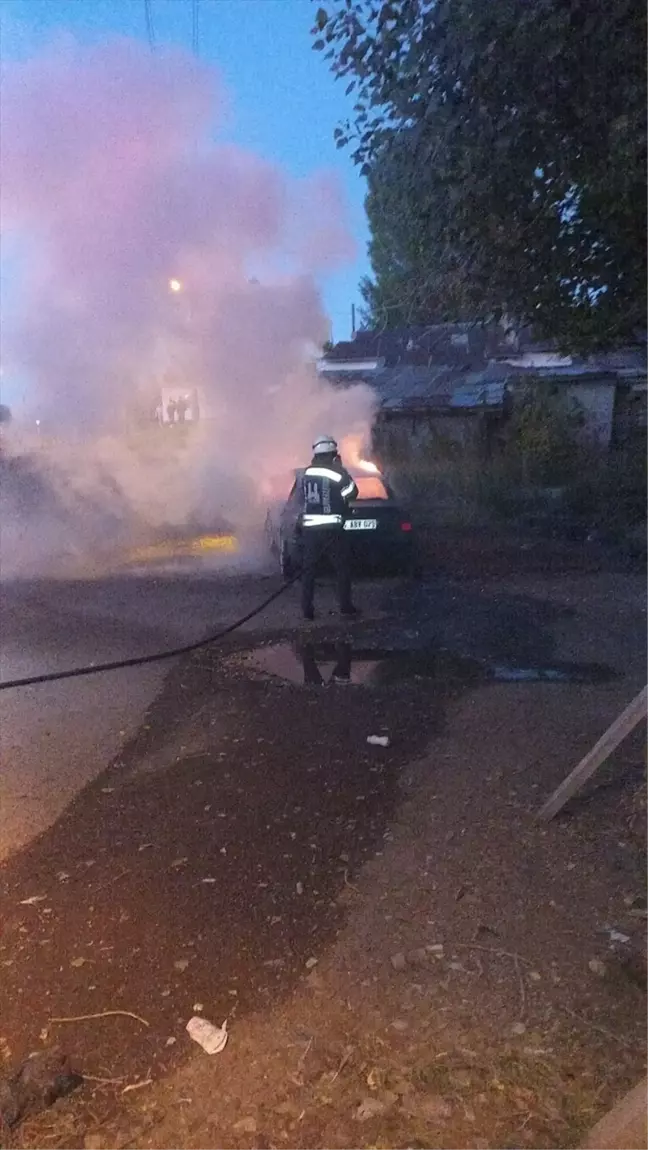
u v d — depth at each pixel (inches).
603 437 724.7
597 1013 115.3
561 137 151.9
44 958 131.6
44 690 261.1
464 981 122.9
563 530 545.0
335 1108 101.7
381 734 216.8
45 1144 98.7
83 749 216.1
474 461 691.4
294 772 195.8
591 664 273.6
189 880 152.5
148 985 124.8
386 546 399.2
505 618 335.0
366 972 126.0
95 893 149.3
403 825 169.2
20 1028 117.0
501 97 151.2
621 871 148.9
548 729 215.3
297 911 141.9
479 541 517.7
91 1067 109.9
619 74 143.5
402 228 190.2
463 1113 99.9
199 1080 107.0
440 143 158.9
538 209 160.7
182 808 180.5
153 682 266.2
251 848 162.9
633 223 158.7
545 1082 103.7
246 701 245.9
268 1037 113.7
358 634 316.8
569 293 176.1
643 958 125.3
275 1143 97.3
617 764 191.6
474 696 244.4
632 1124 87.0
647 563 436.8
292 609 356.5
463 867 152.9
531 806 173.6
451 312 201.2
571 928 134.3
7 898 148.7
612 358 729.6
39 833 172.6
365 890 147.3
